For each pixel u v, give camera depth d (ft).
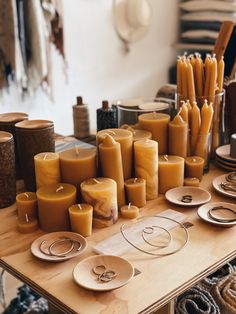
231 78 4.79
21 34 6.78
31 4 6.69
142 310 2.38
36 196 3.31
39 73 7.09
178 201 3.55
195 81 4.18
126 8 9.34
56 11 7.32
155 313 2.71
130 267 2.65
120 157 3.39
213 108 4.28
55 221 3.16
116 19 9.27
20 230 3.20
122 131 3.66
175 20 10.66
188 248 2.96
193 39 10.23
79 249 2.90
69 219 3.18
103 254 2.87
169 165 3.67
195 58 4.30
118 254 2.89
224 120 4.60
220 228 3.21
